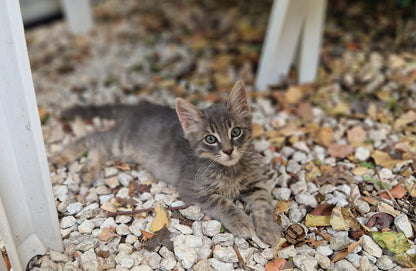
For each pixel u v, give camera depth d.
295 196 0.63
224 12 1.20
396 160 0.66
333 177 0.65
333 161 0.68
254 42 1.03
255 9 1.20
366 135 0.72
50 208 0.55
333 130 0.75
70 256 0.57
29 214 0.55
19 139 0.51
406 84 0.82
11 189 0.53
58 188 0.65
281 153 0.71
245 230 0.57
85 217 0.61
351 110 0.78
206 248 0.57
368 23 1.05
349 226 0.58
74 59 1.01
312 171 0.66
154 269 0.56
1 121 0.50
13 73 0.49
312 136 0.73
